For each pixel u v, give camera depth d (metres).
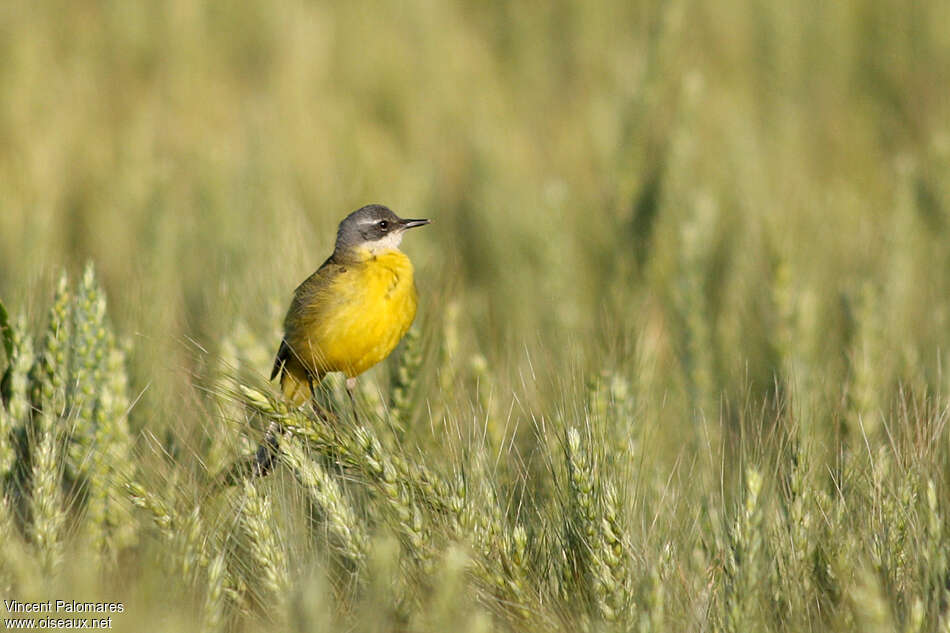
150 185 16.27
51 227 15.29
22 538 7.58
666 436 10.28
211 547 7.48
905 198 13.73
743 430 8.45
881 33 21.50
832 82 20.69
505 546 7.49
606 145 18.16
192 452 8.45
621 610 7.18
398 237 10.46
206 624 6.80
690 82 16.02
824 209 15.77
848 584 7.17
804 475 7.80
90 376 8.84
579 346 10.80
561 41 24.61
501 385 10.15
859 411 9.61
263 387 8.57
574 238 15.33
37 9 24.31
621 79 20.33
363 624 6.48
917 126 19.92
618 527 7.28
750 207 15.11
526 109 22.73
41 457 7.76
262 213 14.69
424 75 22.86
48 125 19.88
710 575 7.55
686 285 12.10
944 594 6.86
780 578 7.34
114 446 8.51
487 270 16.00
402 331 10.17
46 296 10.29
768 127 19.05
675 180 15.49
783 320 11.48
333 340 9.92
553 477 7.95
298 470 7.45
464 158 19.91
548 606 7.37
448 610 6.45
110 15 23.92
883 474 7.84
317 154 18.86
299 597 6.51
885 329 11.51
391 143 20.44
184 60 23.20
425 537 7.34
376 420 8.41
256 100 21.70
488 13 26.92
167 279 13.52
